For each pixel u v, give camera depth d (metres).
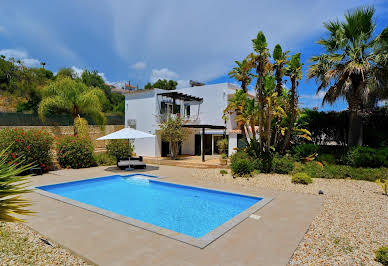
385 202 8.11
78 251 4.57
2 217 3.73
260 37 12.65
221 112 22.95
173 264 4.13
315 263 4.23
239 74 16.17
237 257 4.40
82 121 19.92
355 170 12.32
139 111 23.62
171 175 14.09
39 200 8.32
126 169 16.03
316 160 14.30
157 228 5.73
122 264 4.11
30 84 32.94
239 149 16.52
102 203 9.58
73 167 16.52
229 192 9.65
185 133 20.73
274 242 5.05
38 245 4.84
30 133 14.34
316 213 6.99
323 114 16.14
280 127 15.30
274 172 13.51
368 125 14.89
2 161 4.27
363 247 4.85
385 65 12.31
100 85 43.22
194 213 8.26
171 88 51.59
